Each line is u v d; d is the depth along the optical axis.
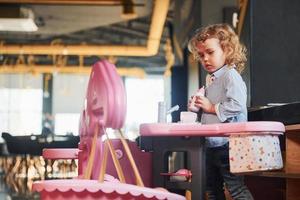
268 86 3.91
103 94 1.89
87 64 13.91
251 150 2.03
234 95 2.39
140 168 2.52
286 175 2.91
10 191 6.71
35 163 7.95
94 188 1.78
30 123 14.98
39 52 11.55
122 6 9.55
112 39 12.48
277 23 3.96
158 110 2.57
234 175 2.46
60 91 15.07
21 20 9.47
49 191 1.81
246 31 4.10
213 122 2.43
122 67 14.02
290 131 2.93
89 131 2.04
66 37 12.49
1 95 14.91
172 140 2.23
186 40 6.93
